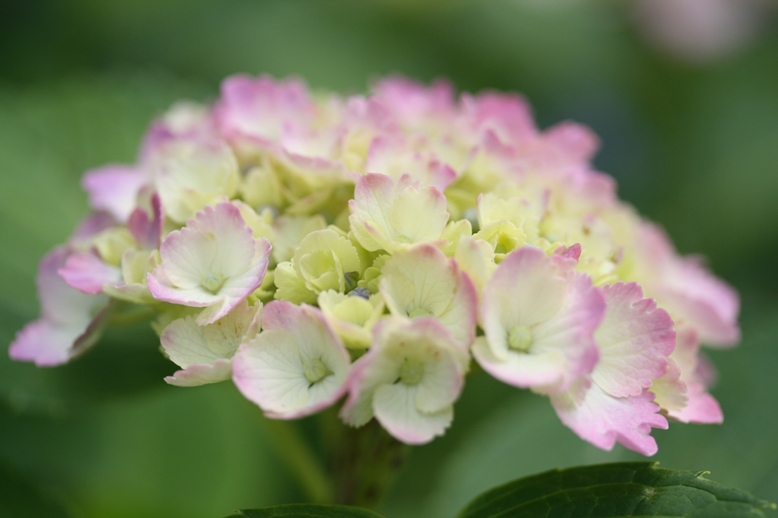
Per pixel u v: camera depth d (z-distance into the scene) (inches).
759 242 26.4
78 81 23.3
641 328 16.7
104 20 26.9
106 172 19.6
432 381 16.2
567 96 29.4
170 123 20.6
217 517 21.2
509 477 20.8
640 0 28.9
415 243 16.8
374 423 18.3
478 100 20.9
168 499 21.5
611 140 29.2
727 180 27.1
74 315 18.4
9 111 22.4
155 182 18.2
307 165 17.6
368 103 18.4
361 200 16.9
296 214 17.8
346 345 16.3
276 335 16.4
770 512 18.6
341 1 29.4
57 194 21.7
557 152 19.8
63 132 22.4
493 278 16.4
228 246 17.0
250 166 18.5
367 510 16.6
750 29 29.3
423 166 17.6
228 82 19.4
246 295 16.5
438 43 29.0
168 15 27.8
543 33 28.9
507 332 16.5
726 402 20.7
